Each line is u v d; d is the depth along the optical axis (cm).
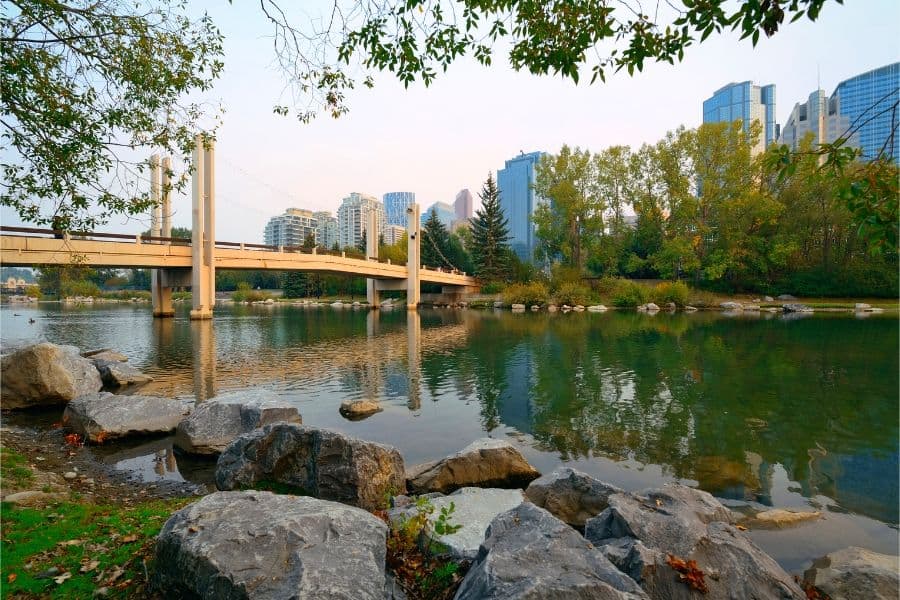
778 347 2088
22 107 673
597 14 436
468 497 571
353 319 4131
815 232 5341
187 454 831
